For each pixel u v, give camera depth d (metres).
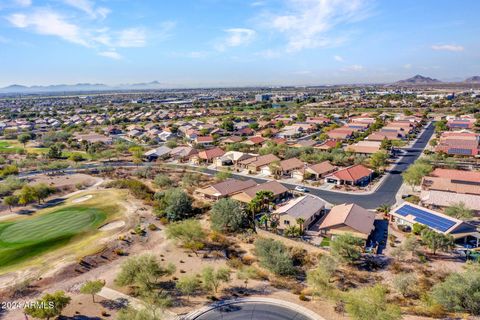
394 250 58.19
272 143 150.00
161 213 80.06
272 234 68.31
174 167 129.75
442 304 43.66
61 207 88.12
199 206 86.69
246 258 60.38
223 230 71.75
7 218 83.81
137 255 62.12
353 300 43.12
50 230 72.75
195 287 50.53
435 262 56.16
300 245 63.59
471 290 42.69
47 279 54.06
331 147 142.12
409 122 192.88
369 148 135.62
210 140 173.75
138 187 99.69
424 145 152.00
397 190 93.31
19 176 119.62
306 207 75.50
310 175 108.19
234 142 166.50
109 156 148.75
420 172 91.44
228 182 96.38
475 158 122.19
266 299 47.59
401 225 68.94
